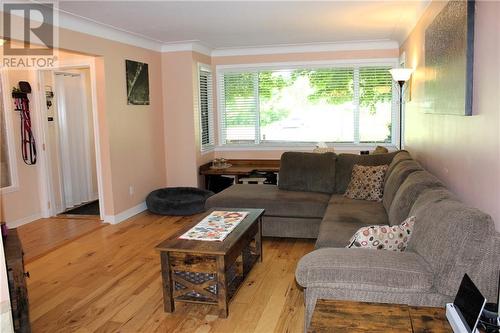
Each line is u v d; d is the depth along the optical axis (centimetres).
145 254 424
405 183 326
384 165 455
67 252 433
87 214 590
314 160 493
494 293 197
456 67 265
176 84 638
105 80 510
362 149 670
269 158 705
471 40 242
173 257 297
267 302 317
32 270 387
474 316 157
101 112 518
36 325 288
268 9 423
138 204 588
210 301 296
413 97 487
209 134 707
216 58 701
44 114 567
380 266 217
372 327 171
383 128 664
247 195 467
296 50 672
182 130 645
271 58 683
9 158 523
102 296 332
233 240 302
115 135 532
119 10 414
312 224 444
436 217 223
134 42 566
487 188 227
